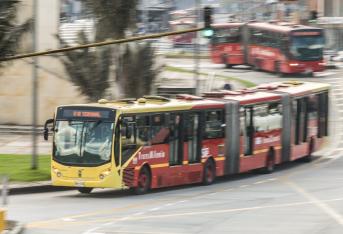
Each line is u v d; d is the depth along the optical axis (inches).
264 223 2348.7
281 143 4284.0
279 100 4264.3
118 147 3174.2
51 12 5615.2
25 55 2876.5
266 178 3949.3
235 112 3865.7
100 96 4232.3
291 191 3309.5
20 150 4768.7
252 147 4015.8
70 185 3198.8
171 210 2706.7
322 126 4795.8
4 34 2834.6
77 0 4950.8
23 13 4805.6
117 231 2202.3
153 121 3339.1
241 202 2928.2
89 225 2330.2
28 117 5812.0
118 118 3174.2
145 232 2182.6
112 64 4325.8
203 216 2529.5
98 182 3169.3
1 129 5674.2
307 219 2431.1
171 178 3444.9
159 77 4820.4
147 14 5689.0
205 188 3545.8
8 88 5807.1
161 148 3383.4
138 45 4350.4
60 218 2501.2
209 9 3334.2
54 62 5664.4
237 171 3895.2
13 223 2263.8
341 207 2736.2
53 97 5728.3
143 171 3292.3
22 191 3366.1
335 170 4244.6
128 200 3063.5
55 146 3238.2
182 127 3501.5
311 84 4822.8
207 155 3671.3
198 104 3602.4
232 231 2191.2
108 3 4188.0
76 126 3218.5
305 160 4667.8
